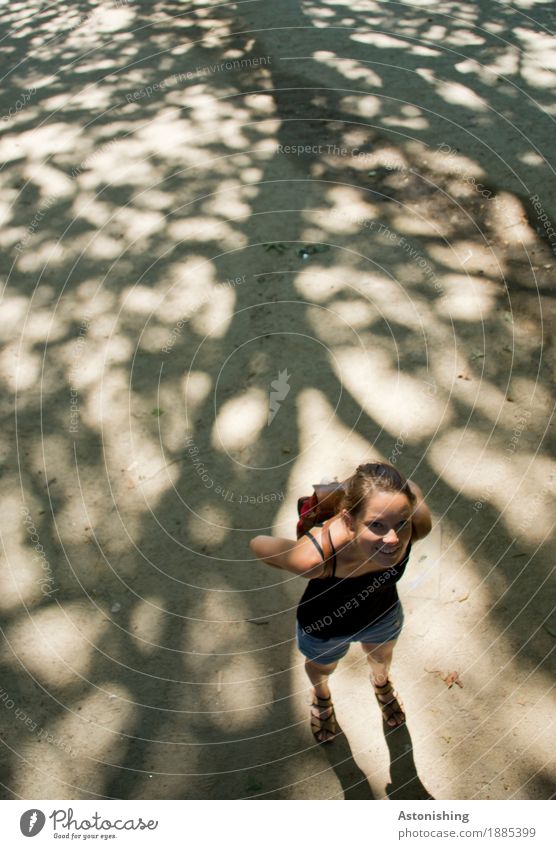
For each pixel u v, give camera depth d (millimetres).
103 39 9422
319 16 9062
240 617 3844
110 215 6387
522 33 8070
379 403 4660
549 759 3209
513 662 3500
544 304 5074
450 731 3328
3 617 3943
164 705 3566
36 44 9633
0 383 5137
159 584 4016
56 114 7977
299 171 6520
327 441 4512
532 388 4602
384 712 3391
